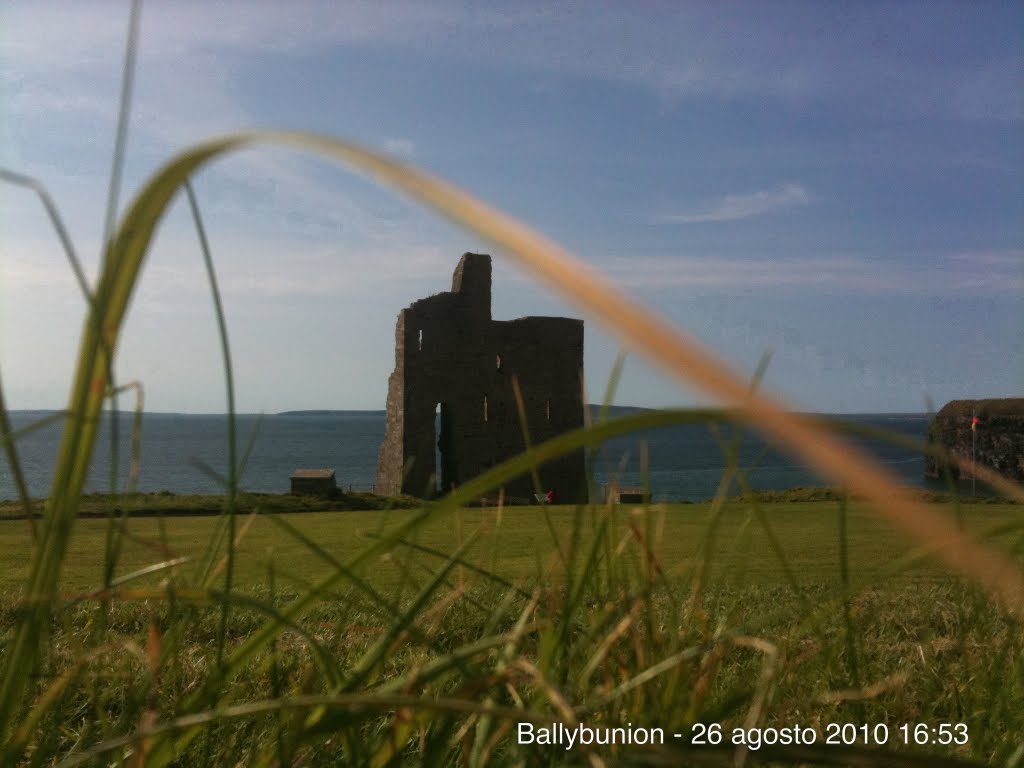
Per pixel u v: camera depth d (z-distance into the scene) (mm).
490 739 1168
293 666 2082
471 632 2488
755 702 993
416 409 40906
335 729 1106
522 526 11047
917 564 1088
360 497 24453
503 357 42375
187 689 2033
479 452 41469
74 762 852
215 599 1054
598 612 1465
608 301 364
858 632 2090
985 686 1781
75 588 5340
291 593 4926
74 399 790
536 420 42469
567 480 40688
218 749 1607
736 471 1337
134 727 1381
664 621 1771
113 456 1028
